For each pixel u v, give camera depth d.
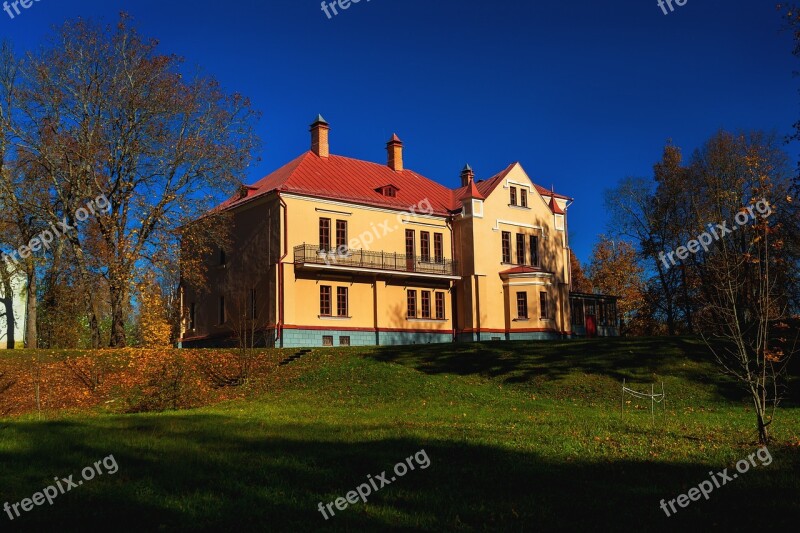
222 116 34.66
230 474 9.41
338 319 36.19
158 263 32.12
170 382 19.70
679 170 46.38
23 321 40.41
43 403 21.38
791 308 27.22
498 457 10.57
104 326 50.00
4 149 32.31
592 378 22.39
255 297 36.16
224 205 38.75
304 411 18.17
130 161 32.59
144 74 32.38
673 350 24.55
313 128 41.50
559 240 45.22
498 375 23.44
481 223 41.09
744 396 20.42
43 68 30.52
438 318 40.56
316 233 36.09
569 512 7.83
